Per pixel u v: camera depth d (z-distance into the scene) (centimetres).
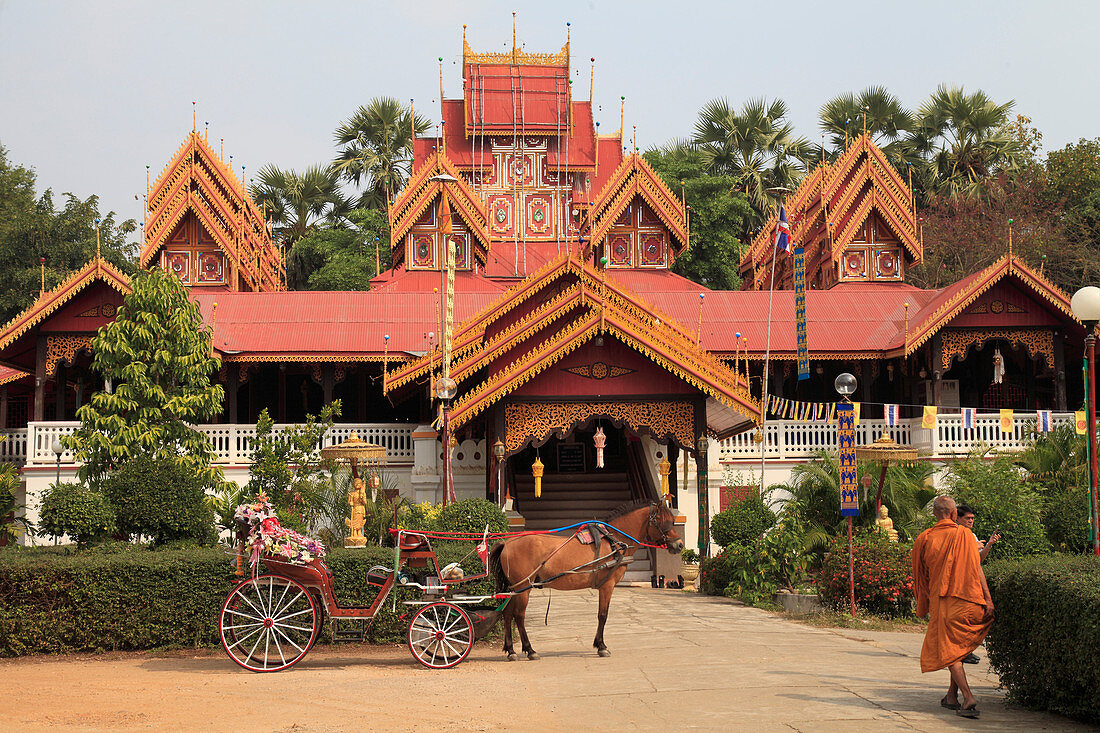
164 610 1383
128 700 1009
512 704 971
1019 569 998
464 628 1235
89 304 3047
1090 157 5478
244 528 1258
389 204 5794
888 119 6062
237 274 3888
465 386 2605
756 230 5900
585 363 2273
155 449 1995
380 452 1792
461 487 2772
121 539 1775
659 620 1672
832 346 3225
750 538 2123
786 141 6284
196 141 4144
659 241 4162
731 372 2259
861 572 1739
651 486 2653
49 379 3341
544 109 4631
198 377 2077
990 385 3566
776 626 1598
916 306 3478
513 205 4588
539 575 1287
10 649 1334
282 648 1378
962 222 5294
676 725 870
